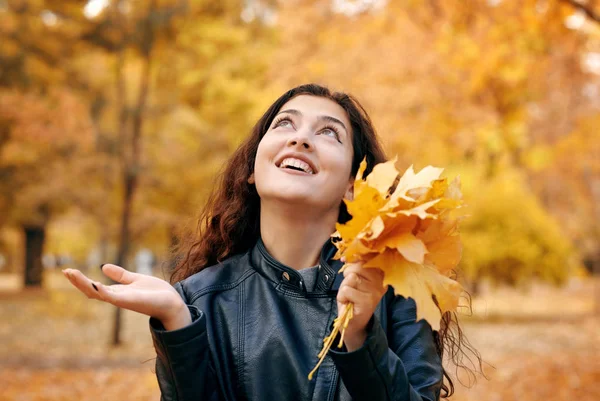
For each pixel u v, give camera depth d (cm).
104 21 1259
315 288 187
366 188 144
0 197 1944
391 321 187
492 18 727
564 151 1103
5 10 1437
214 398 179
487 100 950
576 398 742
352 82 1017
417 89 977
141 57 1304
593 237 3195
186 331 162
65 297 1866
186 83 1494
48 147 1434
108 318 1759
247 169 220
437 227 150
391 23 960
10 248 3098
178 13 1249
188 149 1466
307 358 181
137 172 1271
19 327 1569
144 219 1398
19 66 1466
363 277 151
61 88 1434
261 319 187
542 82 870
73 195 1450
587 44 786
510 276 1898
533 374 890
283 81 1095
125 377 900
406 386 158
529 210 1920
